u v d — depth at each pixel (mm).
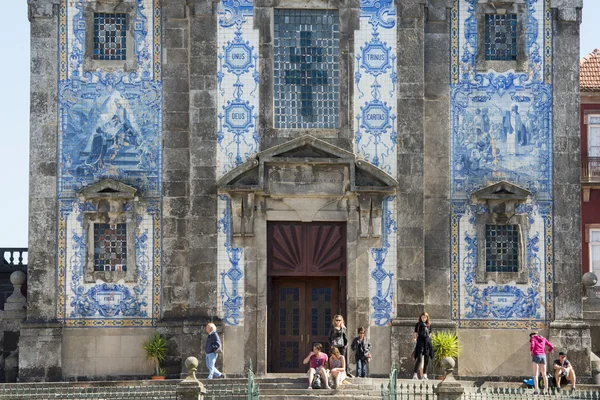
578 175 44312
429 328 41875
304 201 43688
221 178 43281
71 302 43469
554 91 44531
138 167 43812
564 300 44031
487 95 44469
